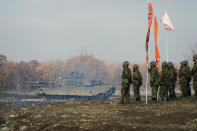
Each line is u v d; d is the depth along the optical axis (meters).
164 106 25.89
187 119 19.45
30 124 21.80
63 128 18.83
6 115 25.66
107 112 24.17
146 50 29.78
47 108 28.72
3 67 124.62
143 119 20.25
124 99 30.45
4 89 119.50
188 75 31.00
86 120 20.41
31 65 162.12
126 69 29.84
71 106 29.81
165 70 30.16
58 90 73.88
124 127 17.61
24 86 130.88
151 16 29.52
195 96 29.89
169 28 32.56
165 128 17.02
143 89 149.38
